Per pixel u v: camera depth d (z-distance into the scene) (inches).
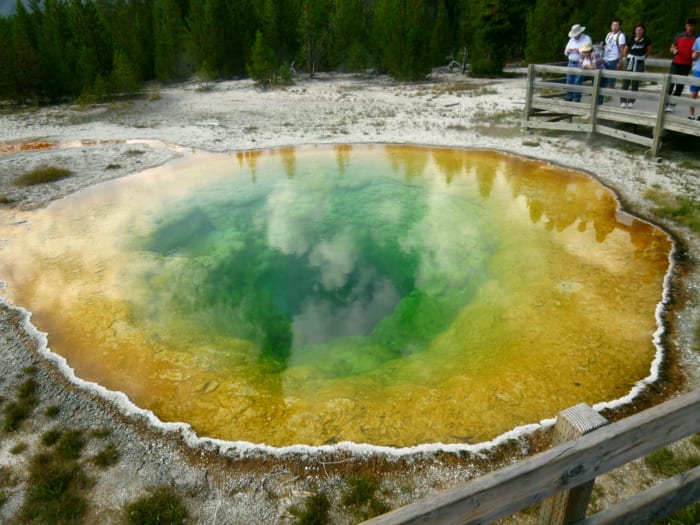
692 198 316.8
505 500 69.7
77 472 150.6
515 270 255.4
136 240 306.3
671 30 818.2
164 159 455.5
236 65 983.0
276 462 153.7
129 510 137.9
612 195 335.3
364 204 353.1
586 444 70.5
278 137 519.2
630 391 175.8
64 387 187.2
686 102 355.3
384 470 149.9
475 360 197.3
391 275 271.6
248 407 177.6
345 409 175.0
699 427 81.6
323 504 139.3
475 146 462.6
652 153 387.2
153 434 165.8
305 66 1021.8
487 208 331.3
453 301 240.8
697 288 229.5
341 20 975.6
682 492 88.2
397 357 207.9
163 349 209.3
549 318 217.2
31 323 225.5
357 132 526.9
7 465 153.3
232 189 385.4
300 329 232.5
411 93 748.6
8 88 751.7
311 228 323.6
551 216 313.1
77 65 820.6
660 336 201.8
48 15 987.9
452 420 167.8
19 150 500.4
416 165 422.3
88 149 495.5
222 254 292.0
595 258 260.8
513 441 157.8
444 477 147.1
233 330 227.6
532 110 533.0
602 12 877.8
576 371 186.7
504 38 903.1
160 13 1048.2
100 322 226.1
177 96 804.0
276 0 983.0
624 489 137.5
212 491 145.1
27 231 316.8
